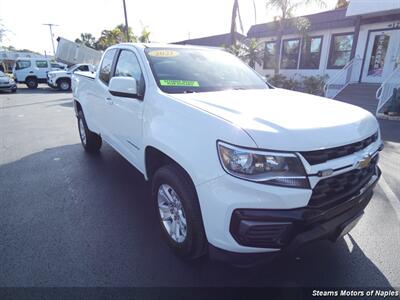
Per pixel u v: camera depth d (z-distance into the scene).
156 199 2.85
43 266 2.54
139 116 3.04
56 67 24.69
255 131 1.90
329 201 2.03
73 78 5.89
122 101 3.47
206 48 3.98
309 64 16.41
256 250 1.98
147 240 2.93
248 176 1.87
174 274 2.46
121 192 4.00
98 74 4.52
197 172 2.07
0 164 5.10
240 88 3.31
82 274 2.45
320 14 15.15
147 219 3.33
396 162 5.28
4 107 12.60
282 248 1.99
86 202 3.71
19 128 8.21
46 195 3.90
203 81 3.20
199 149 2.09
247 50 16.34
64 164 5.08
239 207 1.90
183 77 3.13
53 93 19.77
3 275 2.43
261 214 1.87
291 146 1.85
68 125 8.66
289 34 16.77
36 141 6.71
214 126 2.05
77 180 4.39
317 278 2.44
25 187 4.14
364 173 2.36
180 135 2.29
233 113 2.18
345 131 2.11
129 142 3.44
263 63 18.69
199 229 2.30
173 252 2.70
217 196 1.96
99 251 2.75
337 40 14.82
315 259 2.66
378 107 9.77
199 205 2.23
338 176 2.05
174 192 2.52
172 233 2.68
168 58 3.35
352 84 13.35
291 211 1.89
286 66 17.73
